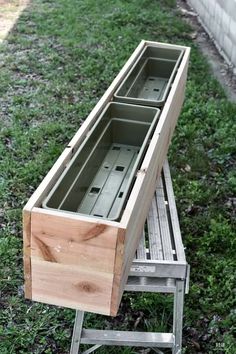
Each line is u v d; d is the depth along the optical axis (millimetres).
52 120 4965
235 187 4098
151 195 2678
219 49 6855
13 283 3160
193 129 4781
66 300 2098
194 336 2881
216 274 3250
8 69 5961
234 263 3307
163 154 2963
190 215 3781
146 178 2295
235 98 5691
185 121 4926
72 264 1999
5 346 2771
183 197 3926
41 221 1941
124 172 2732
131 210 2008
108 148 2896
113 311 2055
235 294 3092
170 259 2459
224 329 2910
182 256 2492
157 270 2438
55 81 5699
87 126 2600
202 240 3498
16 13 7703
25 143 4543
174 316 2555
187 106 5156
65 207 2209
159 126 2645
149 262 2416
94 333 2637
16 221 3658
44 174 4172
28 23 7344
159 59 3816
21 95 5414
